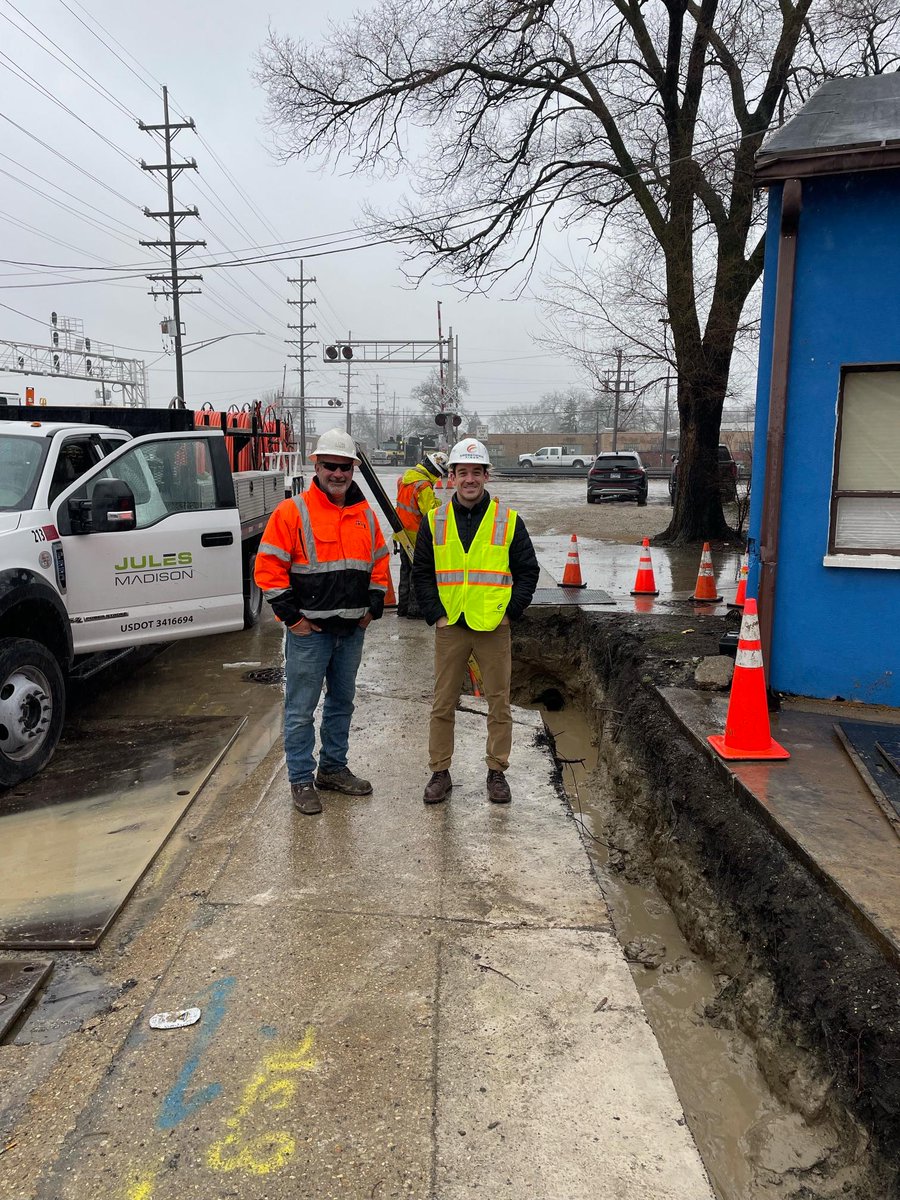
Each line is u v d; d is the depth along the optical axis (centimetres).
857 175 491
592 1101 257
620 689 689
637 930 430
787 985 316
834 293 504
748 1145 283
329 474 423
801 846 356
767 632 541
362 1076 265
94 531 559
